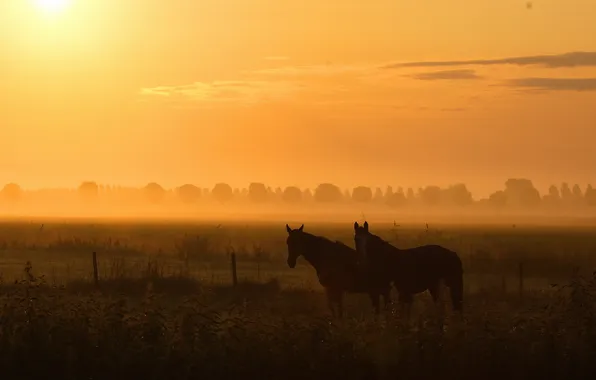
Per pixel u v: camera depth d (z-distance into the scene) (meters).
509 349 13.73
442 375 13.47
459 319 14.56
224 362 13.38
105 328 14.26
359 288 22.48
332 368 13.29
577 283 15.44
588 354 13.65
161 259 50.72
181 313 14.53
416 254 22.33
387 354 13.50
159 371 13.35
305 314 22.02
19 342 14.08
